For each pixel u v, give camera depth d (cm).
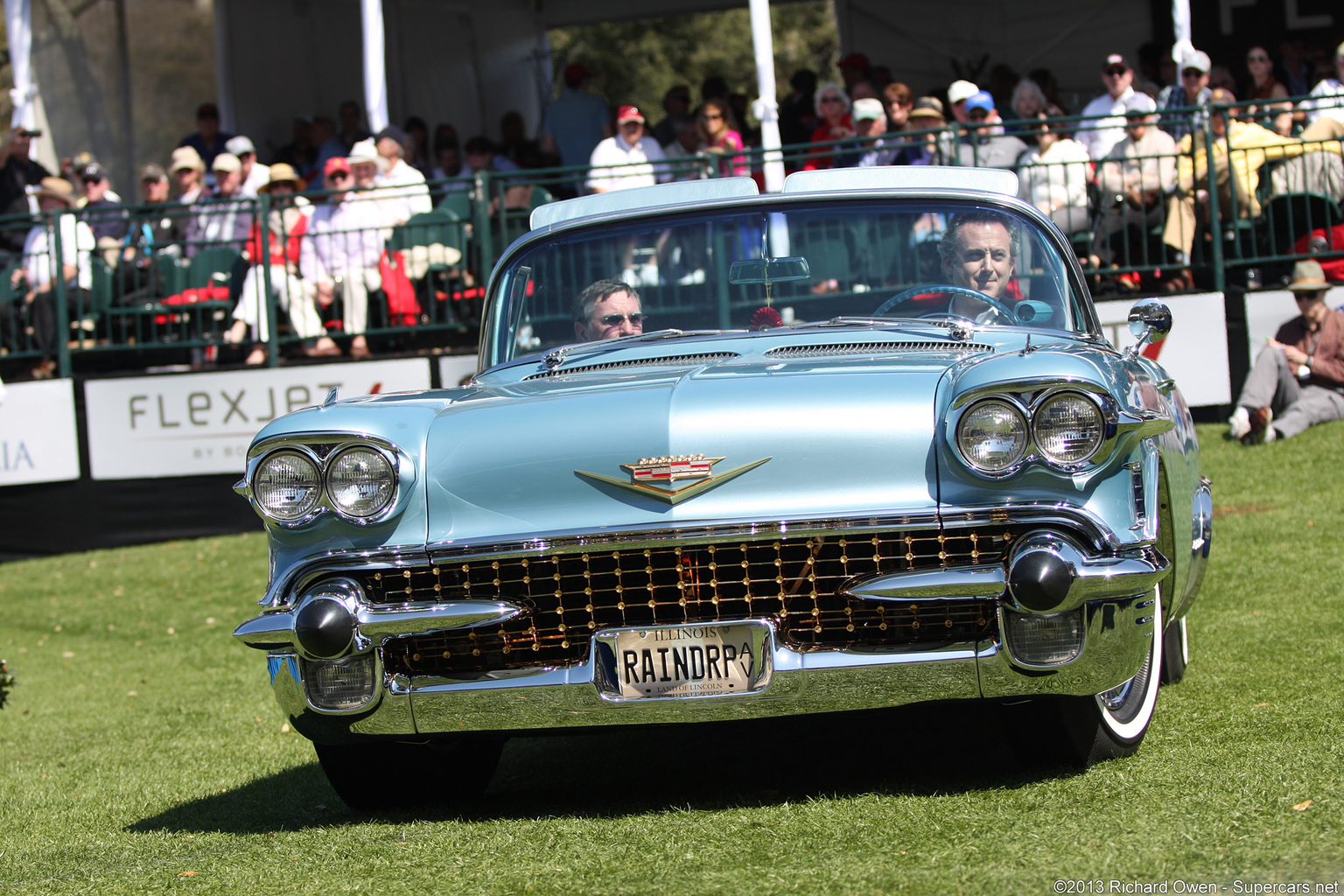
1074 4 2397
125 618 1411
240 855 509
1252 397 1440
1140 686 562
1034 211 641
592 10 2705
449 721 501
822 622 484
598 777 618
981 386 471
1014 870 407
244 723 877
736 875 425
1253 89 1870
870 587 469
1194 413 1587
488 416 518
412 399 555
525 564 495
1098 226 1577
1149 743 569
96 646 1311
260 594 1444
